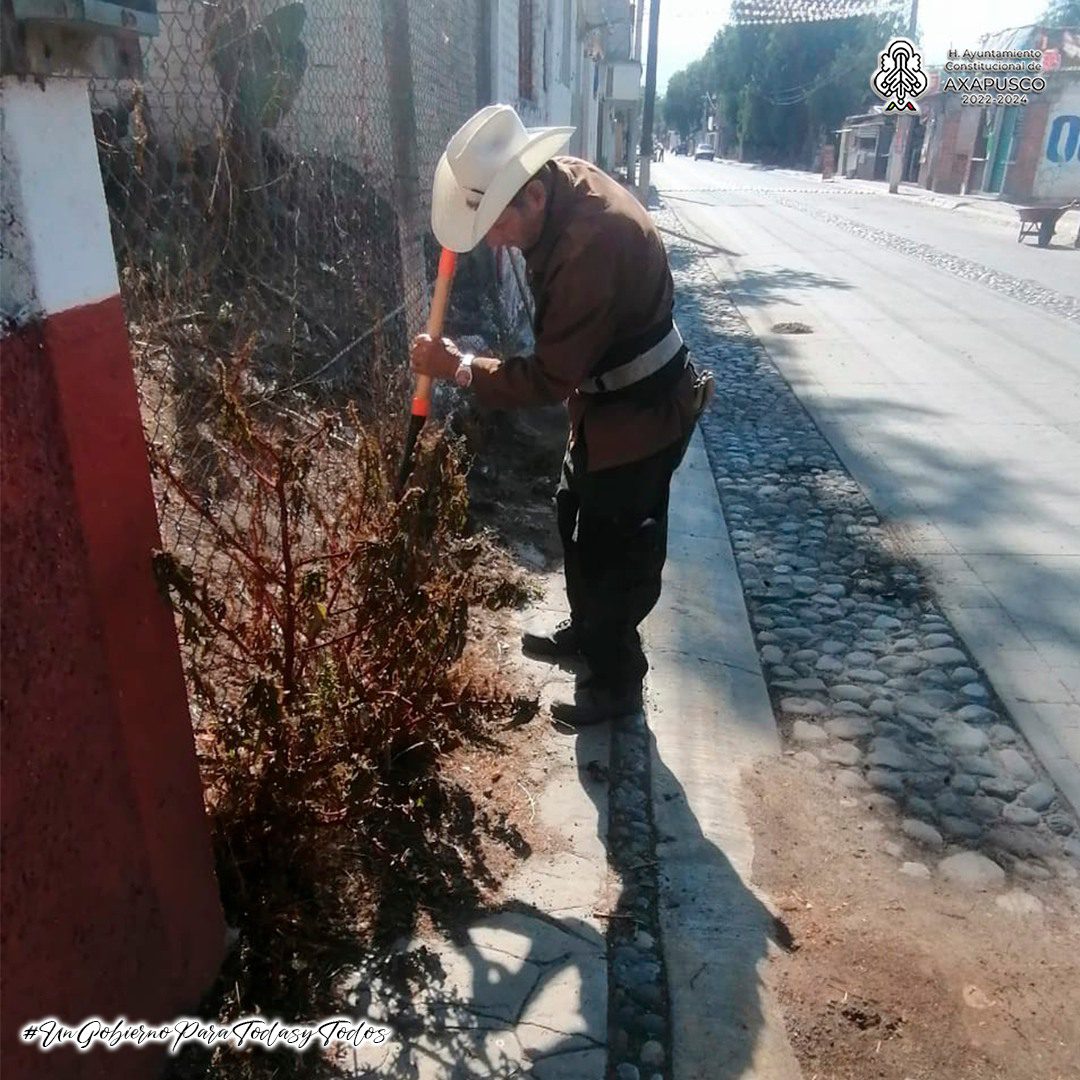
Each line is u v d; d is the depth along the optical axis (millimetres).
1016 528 4793
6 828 1354
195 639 1835
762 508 5062
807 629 3852
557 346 2387
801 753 3080
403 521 2107
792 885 2520
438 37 5320
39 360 1368
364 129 4469
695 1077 1979
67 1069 1545
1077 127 26766
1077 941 2381
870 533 4742
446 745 2656
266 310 3500
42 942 1451
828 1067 2029
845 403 6934
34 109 1319
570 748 2912
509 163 2258
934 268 14062
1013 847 2695
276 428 2900
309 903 2238
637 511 2738
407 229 4363
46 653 1414
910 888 2533
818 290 11922
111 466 1543
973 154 30516
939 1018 2150
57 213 1382
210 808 2166
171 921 1812
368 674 2373
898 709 3320
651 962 2219
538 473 4988
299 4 3799
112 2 1367
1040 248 16781
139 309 2791
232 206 3148
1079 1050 2092
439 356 2564
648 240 2434
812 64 54344
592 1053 1962
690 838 2629
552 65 10922
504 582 2723
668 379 2623
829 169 45188
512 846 2502
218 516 2615
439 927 2238
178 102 3084
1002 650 3695
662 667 3430
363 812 2293
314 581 1979
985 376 7660
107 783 1581
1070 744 3150
